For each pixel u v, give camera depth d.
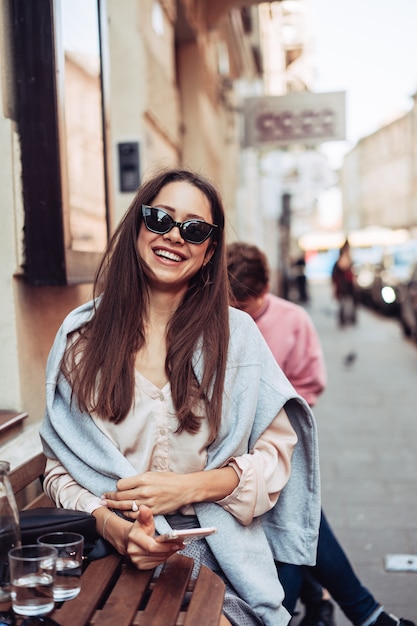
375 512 4.97
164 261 2.14
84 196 3.29
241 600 2.08
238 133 16.67
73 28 3.19
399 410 8.48
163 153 6.59
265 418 2.20
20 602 1.68
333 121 11.98
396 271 21.81
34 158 2.86
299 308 3.43
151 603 1.80
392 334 17.22
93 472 2.12
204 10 9.28
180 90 8.89
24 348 2.96
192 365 2.12
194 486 2.04
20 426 2.87
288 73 30.22
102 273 2.31
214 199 2.22
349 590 2.91
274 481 2.19
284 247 26.73
